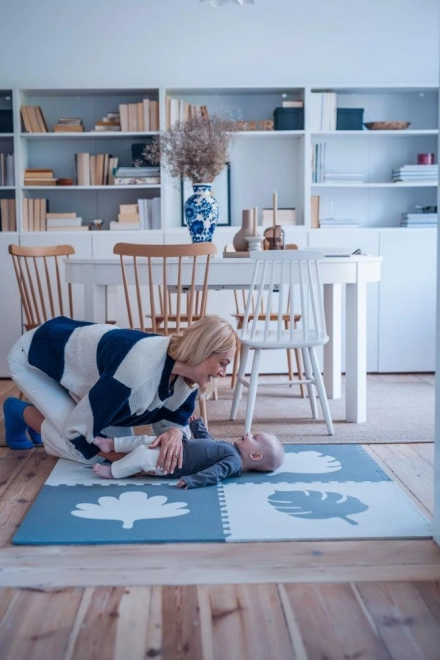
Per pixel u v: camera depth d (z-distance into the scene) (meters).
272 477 2.75
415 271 5.26
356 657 1.53
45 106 5.43
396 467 2.91
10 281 5.18
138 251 3.31
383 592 1.82
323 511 2.37
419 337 5.31
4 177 5.20
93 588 1.83
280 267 3.48
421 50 5.41
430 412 3.94
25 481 2.73
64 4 5.30
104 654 1.53
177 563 1.98
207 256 3.48
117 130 5.25
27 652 1.54
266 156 5.50
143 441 2.70
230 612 1.71
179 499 2.48
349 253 3.85
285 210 5.32
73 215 5.25
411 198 5.57
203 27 5.35
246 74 5.38
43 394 2.83
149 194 5.49
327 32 5.38
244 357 3.72
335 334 4.34
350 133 5.27
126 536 2.14
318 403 4.21
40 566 1.95
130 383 2.50
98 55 5.34
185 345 2.51
